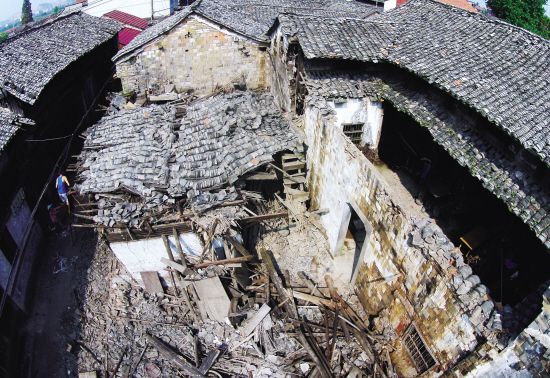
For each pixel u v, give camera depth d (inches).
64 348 494.9
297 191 669.3
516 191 399.9
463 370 348.2
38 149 684.1
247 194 514.9
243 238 595.5
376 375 463.2
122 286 565.0
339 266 621.9
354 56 613.3
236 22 853.2
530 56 484.7
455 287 344.2
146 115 641.0
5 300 485.7
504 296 453.7
